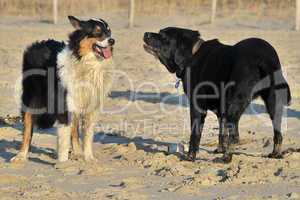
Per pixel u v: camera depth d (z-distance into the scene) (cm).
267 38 3152
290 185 1195
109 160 1425
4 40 3259
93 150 1521
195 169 1308
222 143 1462
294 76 2312
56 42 1473
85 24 1387
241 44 1370
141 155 1455
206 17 3912
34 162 1416
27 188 1205
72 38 1396
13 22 3947
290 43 2998
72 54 1389
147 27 3662
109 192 1171
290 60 2603
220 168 1318
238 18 3834
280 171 1285
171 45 1457
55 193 1163
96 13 4119
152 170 1327
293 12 3888
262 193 1148
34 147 1554
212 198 1127
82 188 1205
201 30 3481
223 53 1387
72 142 1477
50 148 1548
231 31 3409
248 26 3616
